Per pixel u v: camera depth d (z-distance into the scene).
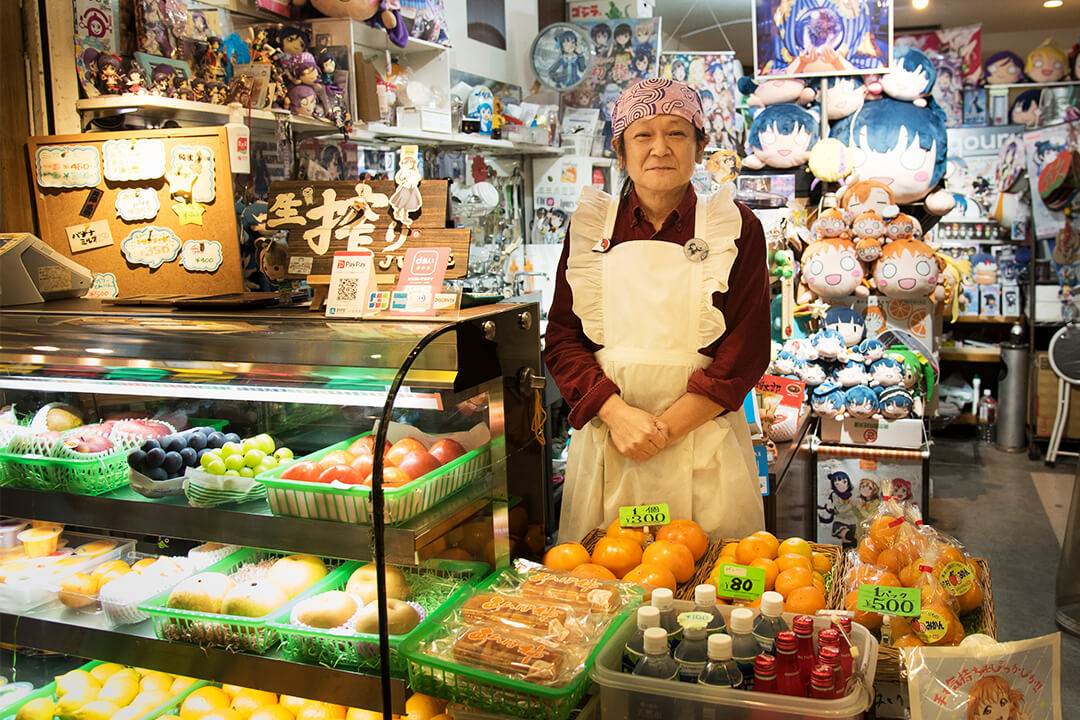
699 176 4.30
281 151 2.72
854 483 3.79
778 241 3.95
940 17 6.77
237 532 1.51
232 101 2.54
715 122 5.25
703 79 5.25
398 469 1.42
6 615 1.67
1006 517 4.74
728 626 1.45
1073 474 5.54
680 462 2.06
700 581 1.79
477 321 1.56
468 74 4.40
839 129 4.34
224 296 2.02
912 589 1.46
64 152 2.36
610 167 5.10
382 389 1.41
